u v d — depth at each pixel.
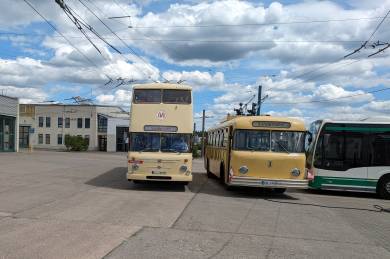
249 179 15.48
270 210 12.62
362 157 18.00
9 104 42.72
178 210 11.75
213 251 7.50
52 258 6.67
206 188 18.30
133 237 8.31
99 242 7.79
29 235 8.16
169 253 7.23
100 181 18.73
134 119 16.66
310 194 18.38
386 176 17.75
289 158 15.53
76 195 13.87
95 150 83.75
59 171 22.66
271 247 8.00
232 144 15.91
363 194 19.39
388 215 12.84
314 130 19.06
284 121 15.85
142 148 16.50
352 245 8.48
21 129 85.56
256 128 15.83
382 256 7.66
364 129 18.16
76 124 84.81
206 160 26.30
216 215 11.24
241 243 8.22
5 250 7.06
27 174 20.16
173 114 16.70
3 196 13.15
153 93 16.81
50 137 85.75
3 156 34.88
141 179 16.23
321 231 9.78
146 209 11.65
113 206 11.94
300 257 7.36
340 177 18.02
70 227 8.99
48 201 12.43
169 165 16.28
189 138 16.67
